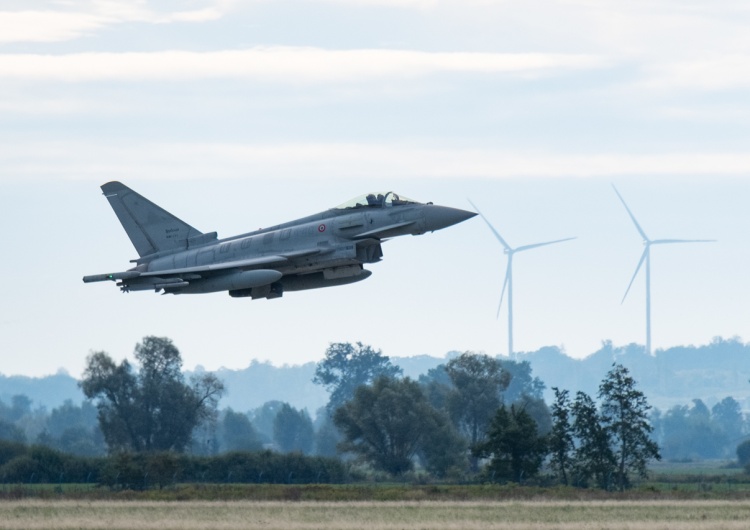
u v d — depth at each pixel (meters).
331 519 187.88
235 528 171.25
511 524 177.38
